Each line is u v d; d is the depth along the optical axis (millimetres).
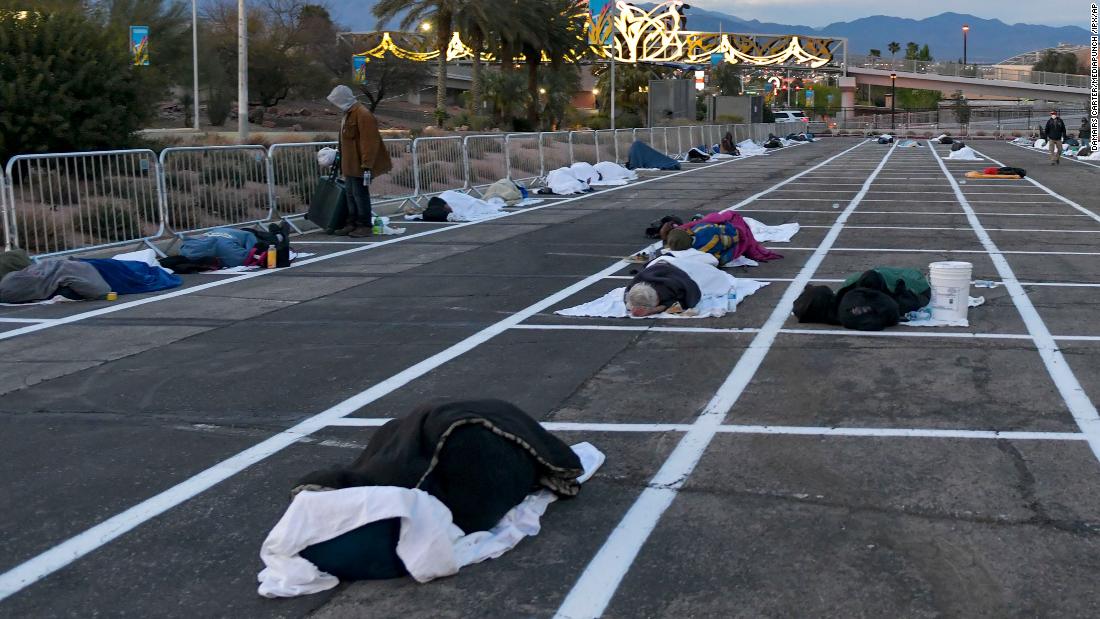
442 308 9828
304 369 7602
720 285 9680
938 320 8555
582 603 3936
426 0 50250
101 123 19516
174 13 48781
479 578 4164
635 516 4738
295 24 76438
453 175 20688
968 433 5781
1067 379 6816
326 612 3922
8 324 9445
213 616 3918
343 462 5590
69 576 4289
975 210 18203
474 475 4445
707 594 3979
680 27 81188
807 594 3955
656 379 7094
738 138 47656
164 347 8422
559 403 6590
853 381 6902
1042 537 4410
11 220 11680
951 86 108375
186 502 5066
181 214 13977
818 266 11812
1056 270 11344
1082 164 33469
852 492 4961
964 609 3811
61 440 6062
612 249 13680
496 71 57875
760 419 6148
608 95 77562
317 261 13109
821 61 96312
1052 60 164250
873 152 45438
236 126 57812
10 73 18703
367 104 81062
